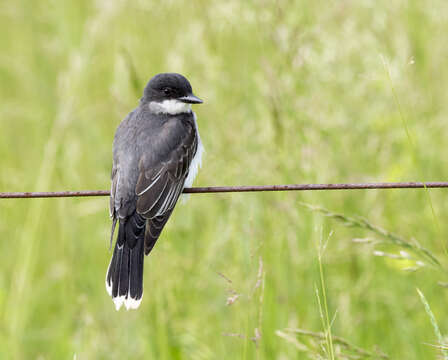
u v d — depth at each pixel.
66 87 13.38
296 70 11.43
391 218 11.16
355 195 11.32
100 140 13.39
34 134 14.30
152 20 13.56
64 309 11.25
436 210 11.16
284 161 11.12
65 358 10.80
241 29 12.23
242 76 12.15
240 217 10.89
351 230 10.96
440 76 12.45
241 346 9.91
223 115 11.79
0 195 8.24
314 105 11.31
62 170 12.72
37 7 15.61
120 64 12.68
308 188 8.08
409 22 12.49
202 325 10.42
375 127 11.50
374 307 10.35
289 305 10.27
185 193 10.41
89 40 13.75
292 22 11.71
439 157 11.57
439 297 10.41
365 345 10.02
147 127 10.38
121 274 9.32
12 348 10.77
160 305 10.38
